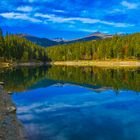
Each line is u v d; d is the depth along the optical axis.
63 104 42.72
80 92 57.44
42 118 32.25
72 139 24.19
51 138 24.16
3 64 158.50
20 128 26.41
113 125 29.41
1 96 45.28
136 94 53.44
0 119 28.98
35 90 59.66
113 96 51.47
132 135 25.56
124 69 133.38
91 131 26.78
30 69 138.75
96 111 37.16
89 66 181.12
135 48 194.25
